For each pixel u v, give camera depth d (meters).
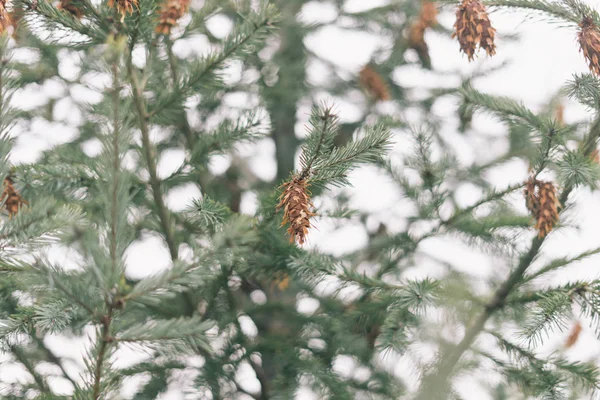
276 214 1.72
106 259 1.27
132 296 1.28
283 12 2.23
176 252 1.73
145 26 1.57
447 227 1.88
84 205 1.66
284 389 1.91
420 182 1.92
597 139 1.71
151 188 1.72
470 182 2.12
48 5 1.55
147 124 1.63
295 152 2.41
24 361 1.94
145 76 1.59
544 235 1.67
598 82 1.66
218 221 1.66
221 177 2.23
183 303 1.88
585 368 1.70
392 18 2.37
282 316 2.00
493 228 1.83
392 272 2.02
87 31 1.57
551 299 1.63
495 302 1.77
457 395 1.80
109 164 1.28
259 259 1.77
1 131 1.31
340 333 1.95
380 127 1.50
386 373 1.98
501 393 1.83
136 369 1.89
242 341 1.94
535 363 1.73
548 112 2.02
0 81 1.30
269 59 2.23
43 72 2.01
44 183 1.62
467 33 1.63
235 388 2.06
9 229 1.31
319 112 1.48
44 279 1.28
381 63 2.38
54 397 1.52
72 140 2.06
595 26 1.65
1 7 1.36
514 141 2.11
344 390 1.91
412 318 1.71
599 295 1.61
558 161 1.66
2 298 1.59
